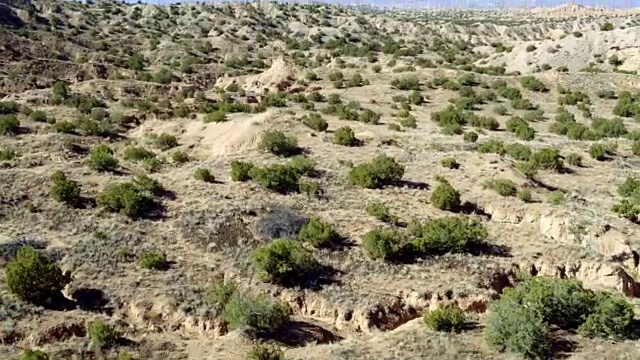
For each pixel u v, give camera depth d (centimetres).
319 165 4156
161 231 3181
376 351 2238
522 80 8188
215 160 4394
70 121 6569
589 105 7350
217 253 3003
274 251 2791
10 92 8744
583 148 5191
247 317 2434
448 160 4194
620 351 2147
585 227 3150
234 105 7038
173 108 7344
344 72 9138
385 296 2680
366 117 6038
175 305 2581
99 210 3341
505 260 2981
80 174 3872
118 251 2941
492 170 4053
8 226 3167
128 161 4641
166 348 2345
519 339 2147
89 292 2639
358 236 3153
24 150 5447
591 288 2808
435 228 3092
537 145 5194
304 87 8394
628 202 3672
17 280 2495
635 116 6719
